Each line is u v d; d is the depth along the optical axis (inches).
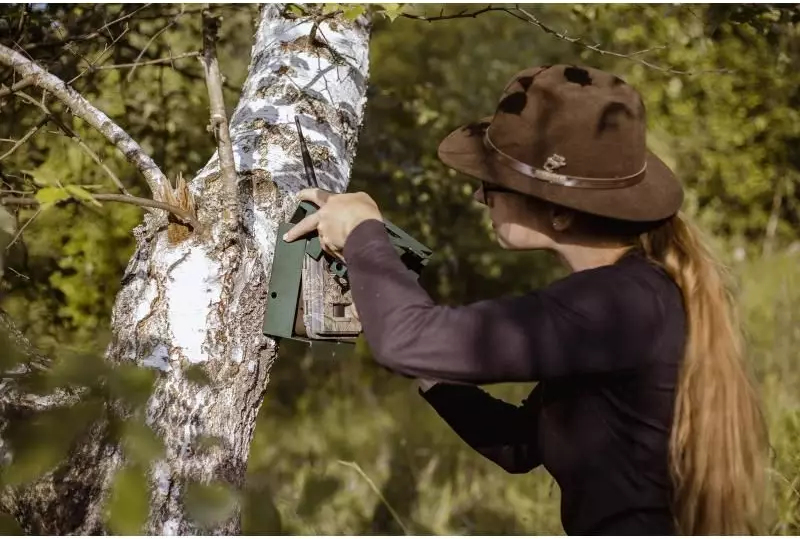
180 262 78.0
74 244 141.9
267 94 91.1
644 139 64.4
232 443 77.7
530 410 76.3
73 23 133.0
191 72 151.5
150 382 64.5
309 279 77.5
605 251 65.8
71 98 78.7
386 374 211.0
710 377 61.9
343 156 91.7
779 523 119.1
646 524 63.2
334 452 180.9
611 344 60.9
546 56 220.8
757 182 219.8
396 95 195.8
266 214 82.7
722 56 195.2
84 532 70.0
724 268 66.9
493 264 220.8
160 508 72.8
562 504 67.2
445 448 179.2
